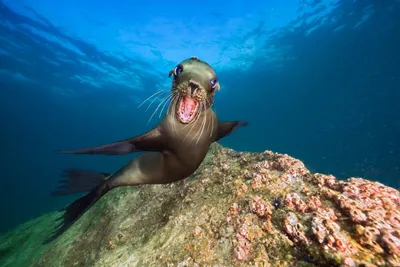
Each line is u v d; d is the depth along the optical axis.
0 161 94.25
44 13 26.30
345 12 22.98
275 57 31.08
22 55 32.69
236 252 2.22
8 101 53.97
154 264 2.61
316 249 1.87
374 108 30.14
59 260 4.26
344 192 2.37
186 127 3.01
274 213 2.39
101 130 80.81
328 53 29.53
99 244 3.94
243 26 26.38
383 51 27.27
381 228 1.82
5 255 6.50
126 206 4.47
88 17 27.47
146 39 30.41
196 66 3.07
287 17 24.27
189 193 3.61
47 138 90.38
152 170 3.47
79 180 4.16
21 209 37.41
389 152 22.64
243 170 3.51
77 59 34.00
